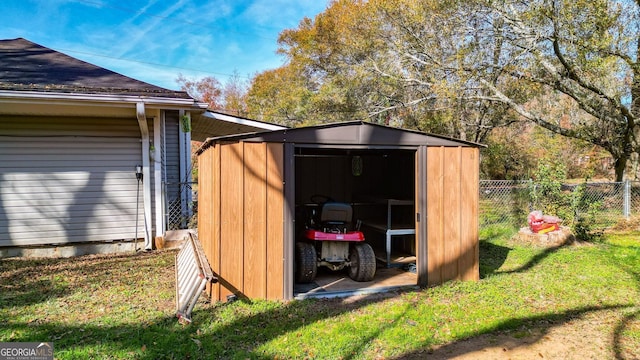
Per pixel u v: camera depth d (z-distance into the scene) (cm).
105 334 348
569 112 1348
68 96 597
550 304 449
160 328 364
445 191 526
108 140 709
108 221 713
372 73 1564
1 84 583
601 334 371
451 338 360
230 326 373
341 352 325
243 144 451
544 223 818
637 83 929
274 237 460
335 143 480
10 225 668
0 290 480
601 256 681
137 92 638
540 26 923
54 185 685
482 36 1157
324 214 570
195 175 1554
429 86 1340
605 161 1698
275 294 460
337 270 593
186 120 756
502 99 1223
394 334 362
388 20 1484
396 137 503
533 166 1762
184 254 556
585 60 879
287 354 318
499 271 595
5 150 662
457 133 1642
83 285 502
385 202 648
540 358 325
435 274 522
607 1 828
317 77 2192
